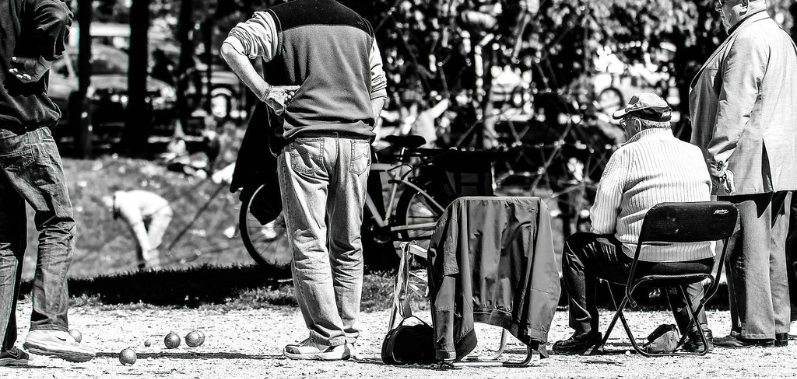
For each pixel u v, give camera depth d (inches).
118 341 843.4
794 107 826.2
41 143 690.8
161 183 2285.9
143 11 2864.2
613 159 757.9
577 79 1790.1
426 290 761.0
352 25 730.2
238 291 1123.3
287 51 715.4
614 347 813.2
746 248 813.2
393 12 1685.5
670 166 744.3
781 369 701.9
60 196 700.0
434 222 1198.3
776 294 829.8
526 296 687.7
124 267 2003.0
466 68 1817.2
